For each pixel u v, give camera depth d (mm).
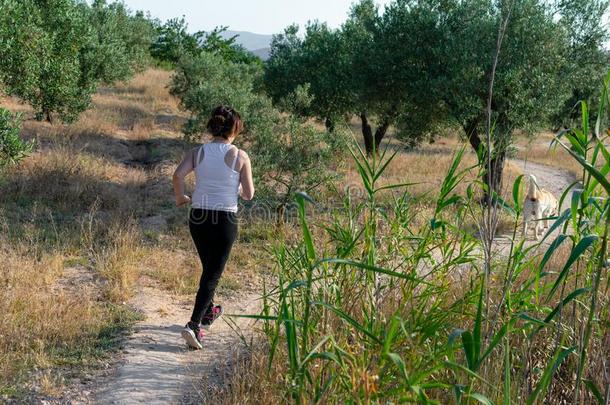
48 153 11688
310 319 3570
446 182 3693
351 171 12414
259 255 7426
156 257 7012
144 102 22125
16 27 9336
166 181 11539
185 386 3922
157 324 5105
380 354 2742
